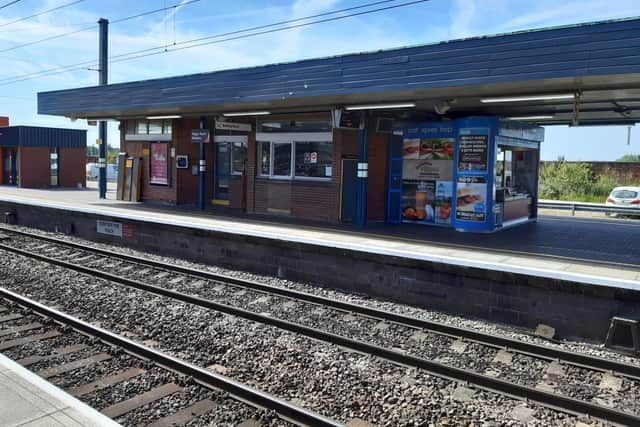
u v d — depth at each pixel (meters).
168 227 14.59
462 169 13.98
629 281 7.87
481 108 15.05
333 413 5.56
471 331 7.89
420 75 11.43
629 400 6.02
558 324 8.45
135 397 5.76
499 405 5.83
